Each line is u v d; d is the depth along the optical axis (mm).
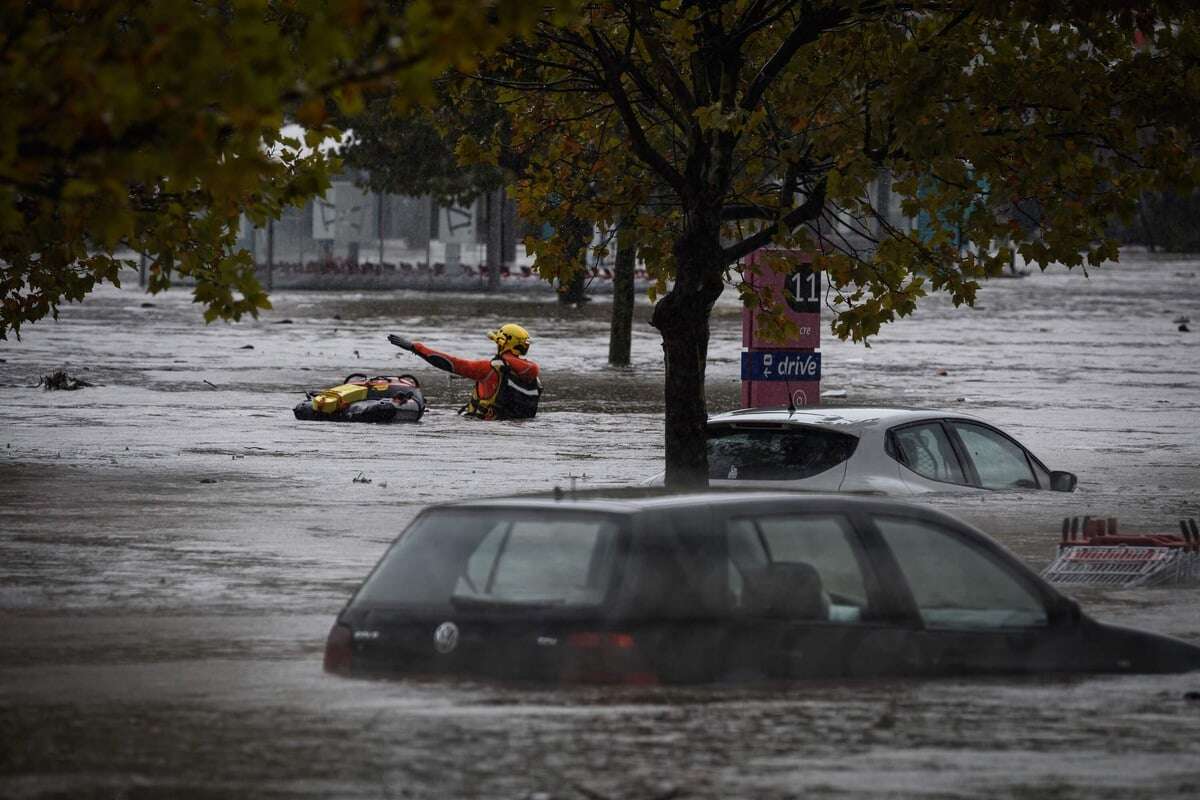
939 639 29062
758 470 53281
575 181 60031
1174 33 55062
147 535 54469
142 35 27734
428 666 27312
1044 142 51000
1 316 54531
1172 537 47969
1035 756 24188
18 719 26359
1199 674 31406
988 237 55375
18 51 25688
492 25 28562
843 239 57812
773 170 55844
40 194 29344
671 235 60312
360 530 55906
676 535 27016
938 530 30047
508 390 97750
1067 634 30562
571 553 26953
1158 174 52469
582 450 82125
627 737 24344
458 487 67812
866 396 114500
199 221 39375
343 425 92625
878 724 25625
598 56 53250
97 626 38969
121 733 25250
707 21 54781
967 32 52344
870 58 52219
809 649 27656
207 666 33031
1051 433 93000
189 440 84062
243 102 24906
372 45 29641
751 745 24141
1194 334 184750
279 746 24188
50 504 61531
